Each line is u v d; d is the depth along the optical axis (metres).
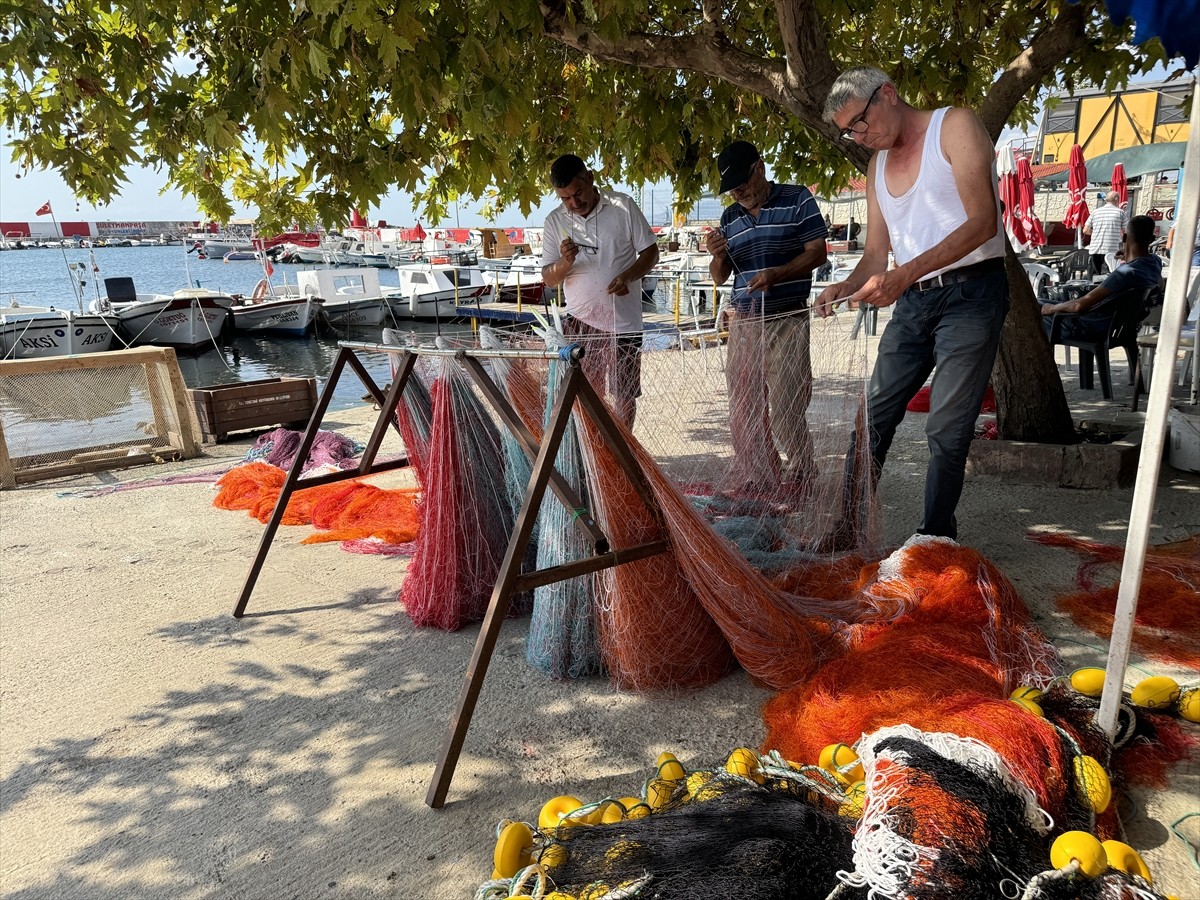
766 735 2.82
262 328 25.48
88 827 2.54
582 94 6.00
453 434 3.67
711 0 4.70
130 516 5.75
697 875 1.73
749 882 1.67
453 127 5.10
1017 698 2.56
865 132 3.50
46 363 6.73
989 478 5.35
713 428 4.57
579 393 2.79
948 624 3.02
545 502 3.31
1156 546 4.10
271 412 8.20
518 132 4.29
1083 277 15.11
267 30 4.05
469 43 3.77
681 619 3.11
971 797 1.79
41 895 2.28
